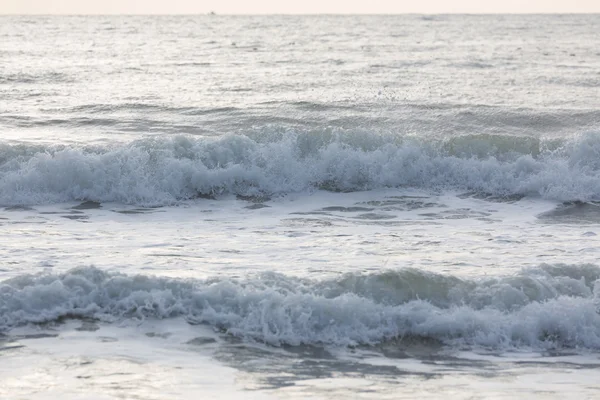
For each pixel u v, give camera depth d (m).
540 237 24.27
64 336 15.33
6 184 29.89
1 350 14.59
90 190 30.14
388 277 17.11
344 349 15.31
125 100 55.19
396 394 13.05
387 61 88.62
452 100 54.56
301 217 27.75
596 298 16.77
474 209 29.16
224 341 15.40
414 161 32.41
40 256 20.92
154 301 16.56
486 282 17.23
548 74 74.62
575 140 32.78
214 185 31.14
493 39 142.50
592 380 13.88
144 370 13.80
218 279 17.20
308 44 122.62
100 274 17.11
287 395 12.88
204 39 139.25
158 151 31.42
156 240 23.45
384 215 28.14
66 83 67.62
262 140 33.53
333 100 54.00
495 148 33.06
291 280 17.17
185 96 57.88
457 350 15.45
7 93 59.91
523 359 15.03
